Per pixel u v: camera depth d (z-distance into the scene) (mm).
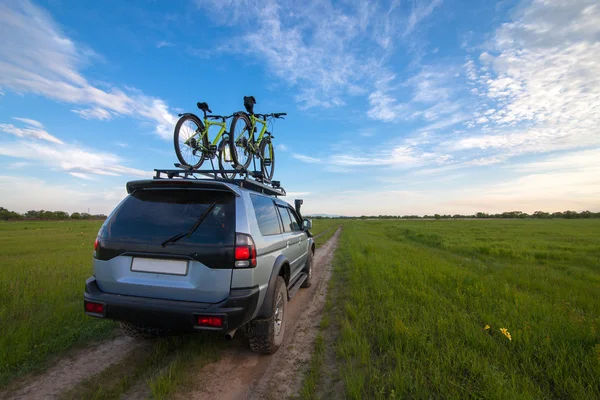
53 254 11148
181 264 2805
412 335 3576
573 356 3117
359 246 15406
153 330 3645
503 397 2430
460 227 46500
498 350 3283
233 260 2777
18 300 4887
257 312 3074
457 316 4285
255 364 3326
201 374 3076
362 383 2717
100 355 3400
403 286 6043
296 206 7262
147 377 2973
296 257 5082
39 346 3424
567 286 6793
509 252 13109
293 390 2842
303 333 4258
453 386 2641
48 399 2592
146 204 3100
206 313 2619
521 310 4574
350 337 3779
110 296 2887
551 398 2586
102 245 2998
